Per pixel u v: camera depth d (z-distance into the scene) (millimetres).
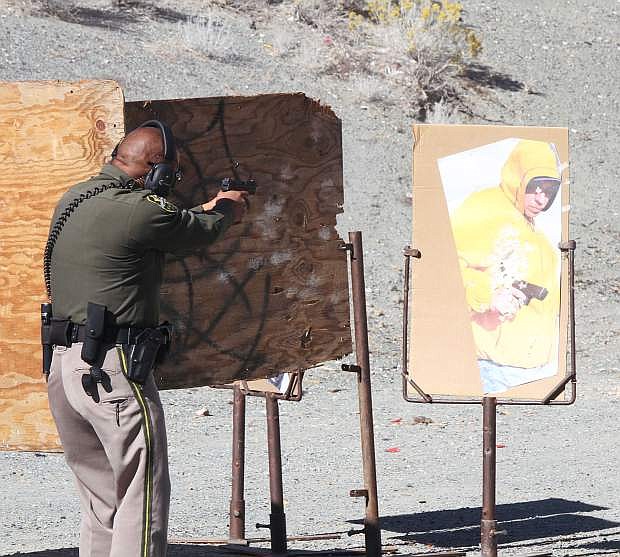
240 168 8383
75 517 11141
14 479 12984
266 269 8578
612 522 10852
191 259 8305
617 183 30484
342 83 32812
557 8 42250
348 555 9305
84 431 7062
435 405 17203
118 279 6840
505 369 9094
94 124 7613
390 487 12609
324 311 8852
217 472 13336
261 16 35844
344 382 18359
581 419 16453
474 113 33125
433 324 9258
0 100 7730
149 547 6828
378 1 36625
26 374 7855
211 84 30125
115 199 6875
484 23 39750
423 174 9359
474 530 10562
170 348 7859
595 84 36312
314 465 13695
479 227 9297
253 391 9734
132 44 31281
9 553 9398
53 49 29422
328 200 8844
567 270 9148
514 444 14930
